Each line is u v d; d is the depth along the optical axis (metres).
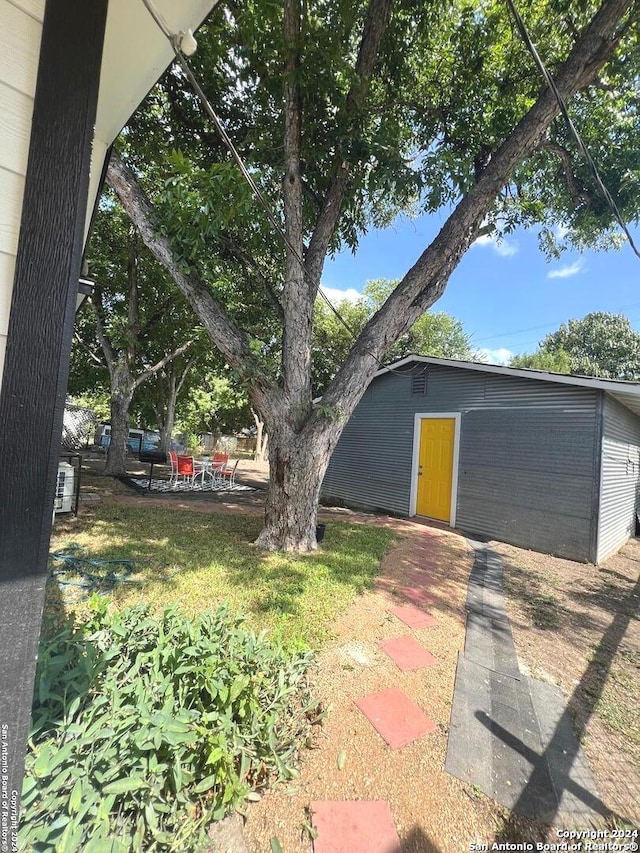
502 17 4.39
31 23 0.92
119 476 9.46
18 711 0.90
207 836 1.26
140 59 1.81
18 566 0.90
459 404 6.82
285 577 3.38
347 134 3.97
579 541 5.24
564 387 5.54
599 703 2.18
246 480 11.52
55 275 0.94
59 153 0.94
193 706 1.53
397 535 5.42
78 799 1.05
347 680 2.13
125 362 9.86
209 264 4.28
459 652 2.55
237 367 4.05
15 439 0.90
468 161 4.12
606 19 3.43
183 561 3.63
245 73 4.39
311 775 1.55
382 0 3.73
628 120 4.84
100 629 1.81
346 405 4.23
